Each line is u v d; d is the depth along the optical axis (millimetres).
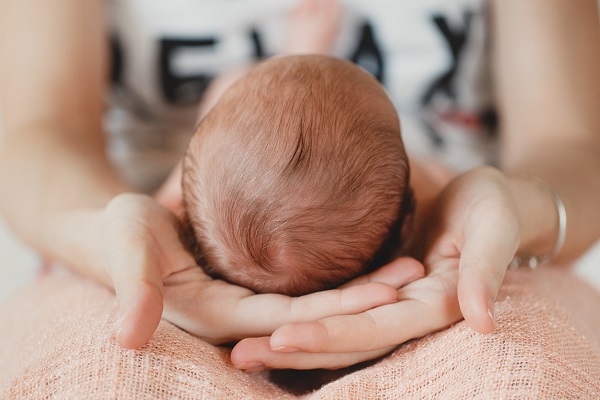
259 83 526
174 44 922
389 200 512
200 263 511
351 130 501
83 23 837
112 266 446
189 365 422
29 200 669
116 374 397
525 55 847
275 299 473
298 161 482
